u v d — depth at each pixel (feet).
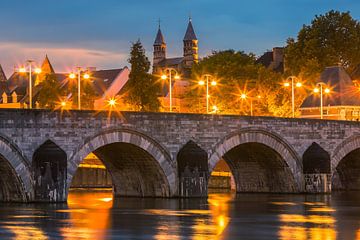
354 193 465.47
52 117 346.33
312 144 444.96
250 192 462.60
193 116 393.09
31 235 258.78
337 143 456.45
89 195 443.73
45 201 344.69
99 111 360.89
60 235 259.60
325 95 634.02
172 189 388.16
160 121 381.60
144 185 403.13
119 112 367.86
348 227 288.51
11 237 254.06
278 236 263.90
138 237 258.16
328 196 433.07
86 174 545.03
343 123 459.32
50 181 344.69
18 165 337.72
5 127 334.65
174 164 387.34
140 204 363.35
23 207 332.80
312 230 279.69
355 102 630.33
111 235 261.65
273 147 428.97
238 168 463.83
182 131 389.19
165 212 329.52
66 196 348.79
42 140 344.08
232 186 497.05
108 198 407.03
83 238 254.27
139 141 375.25
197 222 297.74
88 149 357.20
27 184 341.41
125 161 399.65
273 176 449.48
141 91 581.12
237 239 257.14
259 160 447.83
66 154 349.82
